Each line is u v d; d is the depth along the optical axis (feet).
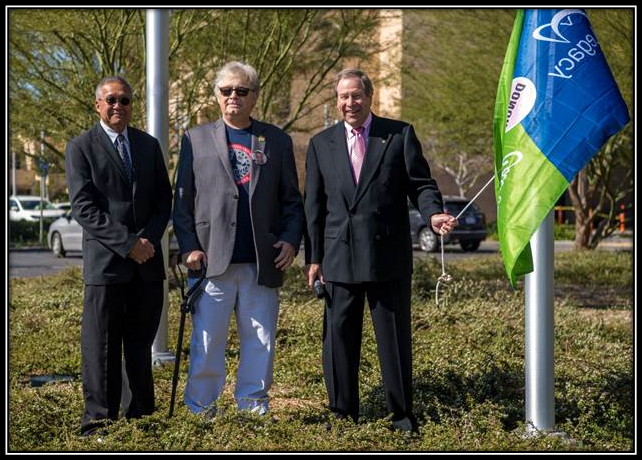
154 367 23.02
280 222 17.80
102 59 37.14
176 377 17.33
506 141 16.17
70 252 75.00
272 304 17.54
